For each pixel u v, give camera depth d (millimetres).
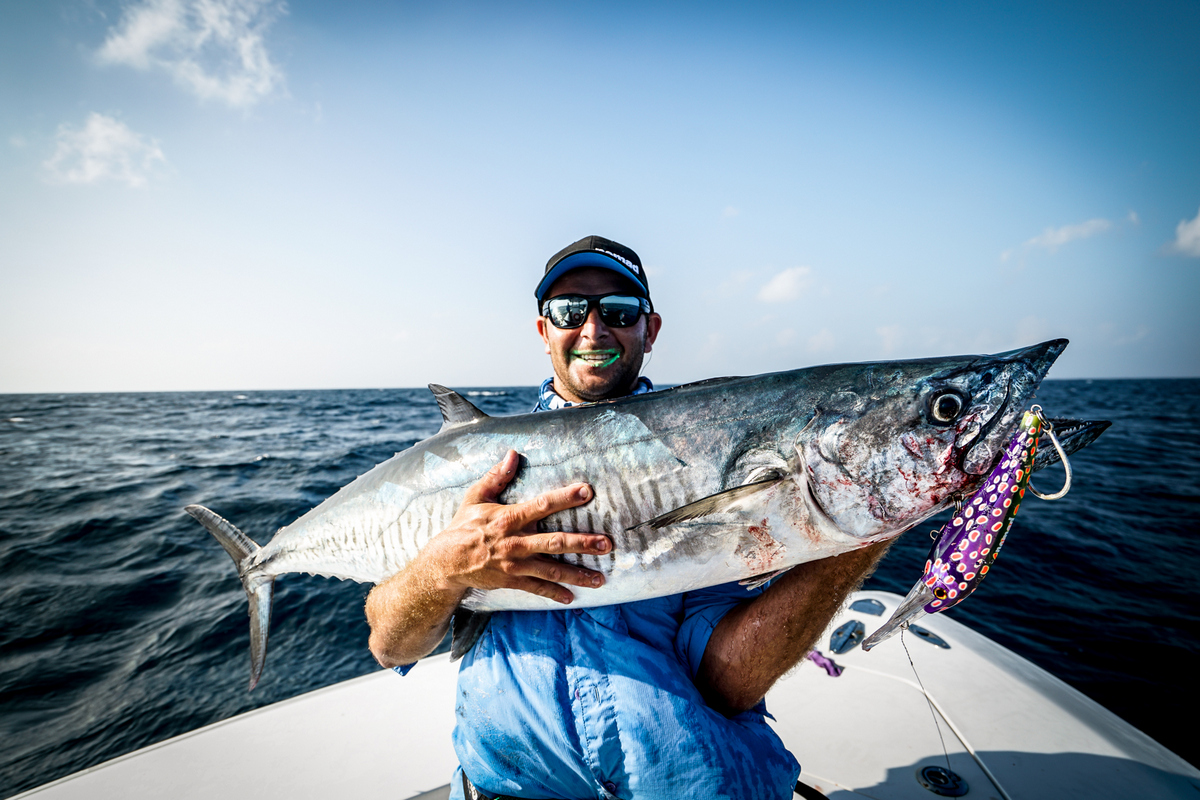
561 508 1603
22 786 3600
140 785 2207
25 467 15312
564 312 2240
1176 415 35062
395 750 2418
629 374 2316
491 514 1589
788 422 1698
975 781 2082
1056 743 2283
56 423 32375
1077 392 69000
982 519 1327
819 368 1784
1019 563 7316
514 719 1562
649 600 1770
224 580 6641
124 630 5523
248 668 4902
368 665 4926
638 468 1744
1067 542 8172
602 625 1638
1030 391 1590
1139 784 2045
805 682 2793
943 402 1597
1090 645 5180
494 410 37000
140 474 13789
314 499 10516
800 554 1634
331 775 2270
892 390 1652
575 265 2275
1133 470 14797
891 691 2684
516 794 1603
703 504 1599
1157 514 9852
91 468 15023
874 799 2016
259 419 34438
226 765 2322
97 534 8430
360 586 6375
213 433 25344
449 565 1593
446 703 2760
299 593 6199
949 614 5816
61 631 5504
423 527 2021
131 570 7012
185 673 4812
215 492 11312
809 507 1641
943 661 2912
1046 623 5613
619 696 1503
